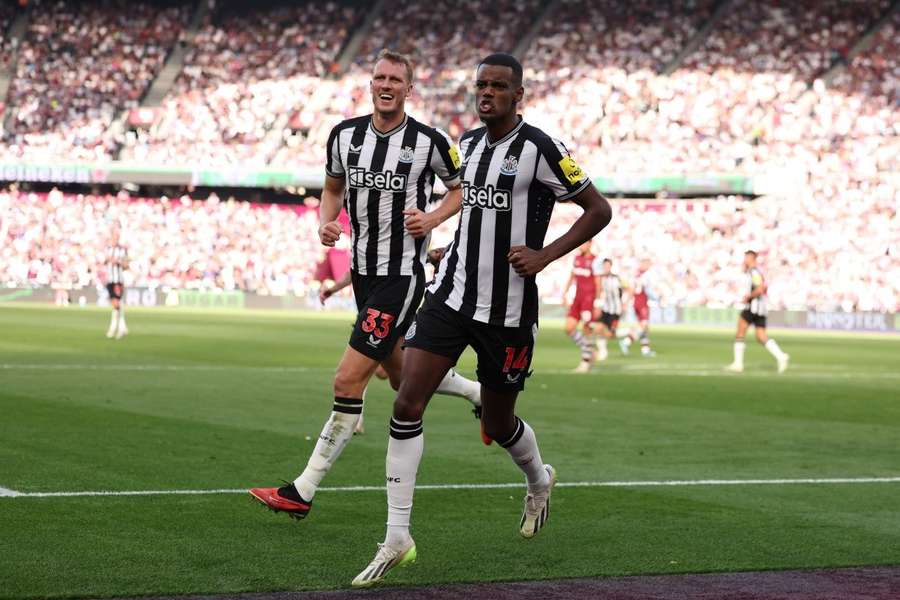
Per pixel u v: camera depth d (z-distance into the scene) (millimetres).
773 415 18891
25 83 69625
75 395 19062
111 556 7973
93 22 73062
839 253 60156
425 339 8203
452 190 9789
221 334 38719
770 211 62625
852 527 9750
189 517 9445
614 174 62562
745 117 64000
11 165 65125
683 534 9305
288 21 74312
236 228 68375
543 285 62406
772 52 67000
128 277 65625
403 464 7828
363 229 9695
